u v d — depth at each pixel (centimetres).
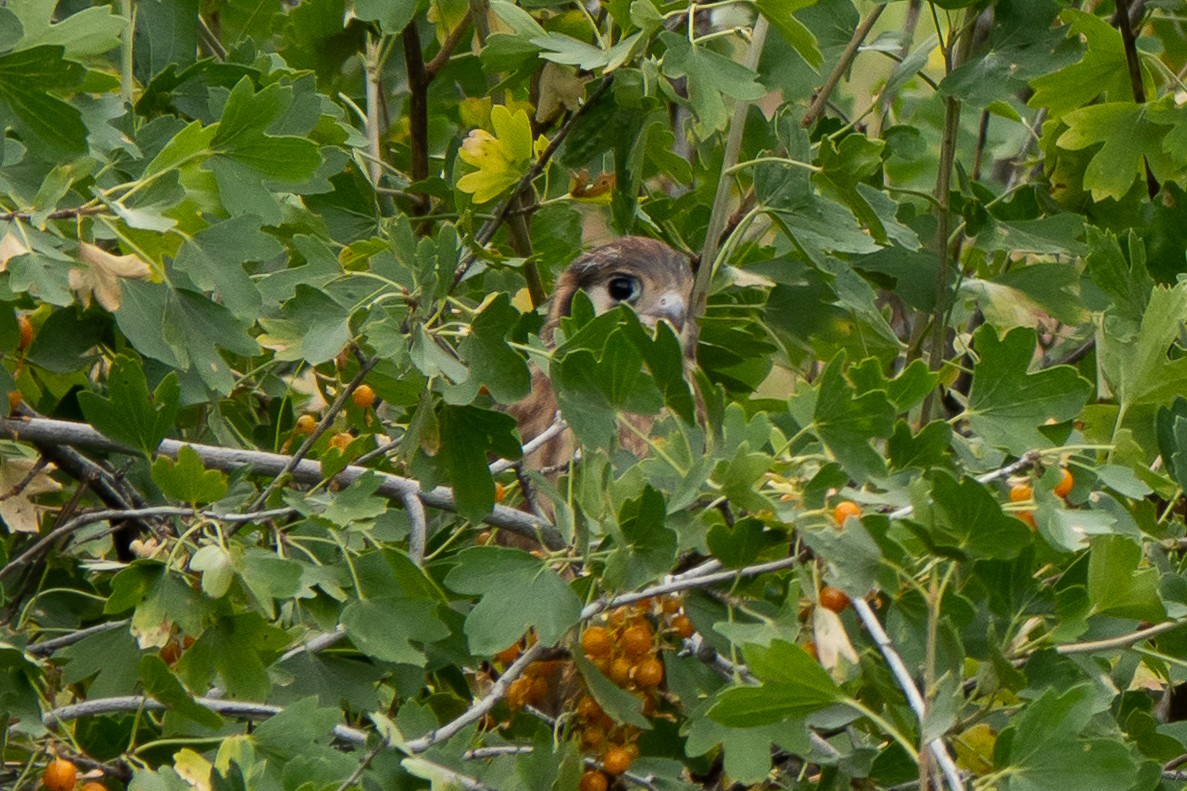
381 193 912
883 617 643
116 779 602
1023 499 563
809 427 567
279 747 577
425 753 571
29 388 785
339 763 577
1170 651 615
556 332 638
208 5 1030
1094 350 893
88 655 631
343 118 888
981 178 1140
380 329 584
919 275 880
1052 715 494
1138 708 687
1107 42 839
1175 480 622
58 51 546
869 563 524
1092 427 682
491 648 564
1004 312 856
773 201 747
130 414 621
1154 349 645
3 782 592
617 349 566
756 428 566
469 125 927
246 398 846
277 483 639
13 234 563
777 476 576
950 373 863
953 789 491
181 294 612
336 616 640
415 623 634
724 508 591
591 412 572
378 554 643
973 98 819
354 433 850
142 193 585
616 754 616
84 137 563
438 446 615
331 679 672
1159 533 652
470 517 623
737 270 834
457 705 714
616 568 549
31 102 557
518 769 590
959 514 517
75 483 814
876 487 591
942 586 531
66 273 584
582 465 582
